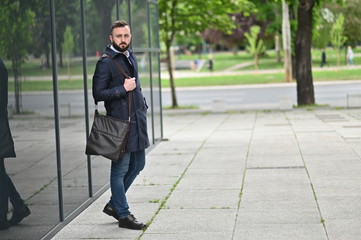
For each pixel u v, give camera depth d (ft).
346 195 34.47
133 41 53.72
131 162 29.81
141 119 28.81
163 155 53.47
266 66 247.91
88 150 27.81
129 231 28.66
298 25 103.24
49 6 30.30
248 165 46.14
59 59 31.68
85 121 36.32
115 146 27.63
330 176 40.40
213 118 92.38
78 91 35.12
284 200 33.71
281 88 159.12
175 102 117.70
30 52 27.14
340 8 130.62
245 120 85.97
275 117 88.02
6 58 24.22
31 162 26.55
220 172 43.52
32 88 27.12
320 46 140.46
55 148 30.04
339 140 58.59
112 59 28.53
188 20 112.68
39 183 27.48
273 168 44.34
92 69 38.78
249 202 33.53
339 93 128.88
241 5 109.19
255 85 176.55
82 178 34.50
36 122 27.40
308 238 26.30
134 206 33.63
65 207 31.09
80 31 36.22
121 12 49.01
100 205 34.86
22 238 25.26
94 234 28.37
